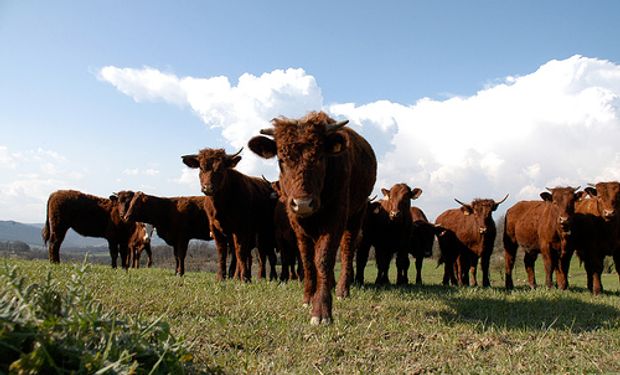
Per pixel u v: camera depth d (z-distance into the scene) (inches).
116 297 248.1
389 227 563.5
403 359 180.4
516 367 167.5
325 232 258.1
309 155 234.2
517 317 284.2
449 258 667.4
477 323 250.1
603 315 306.7
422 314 270.5
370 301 316.5
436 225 678.5
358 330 217.5
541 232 556.7
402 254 591.8
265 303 268.1
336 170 257.8
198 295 275.9
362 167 329.4
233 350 176.4
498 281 809.5
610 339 223.6
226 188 470.6
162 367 108.3
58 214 711.7
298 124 241.9
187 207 628.7
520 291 450.6
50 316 98.9
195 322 209.9
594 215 517.0
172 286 326.6
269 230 597.0
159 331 118.8
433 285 545.0
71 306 111.9
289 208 255.6
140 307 232.4
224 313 234.1
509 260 640.4
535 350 194.7
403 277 637.9
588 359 181.2
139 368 100.7
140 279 365.4
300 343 191.8
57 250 719.7
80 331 103.5
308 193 230.1
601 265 521.7
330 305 238.5
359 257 565.6
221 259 496.4
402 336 212.5
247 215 488.7
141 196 620.1
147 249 1083.3
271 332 202.4
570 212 506.9
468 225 623.2
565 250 530.6
